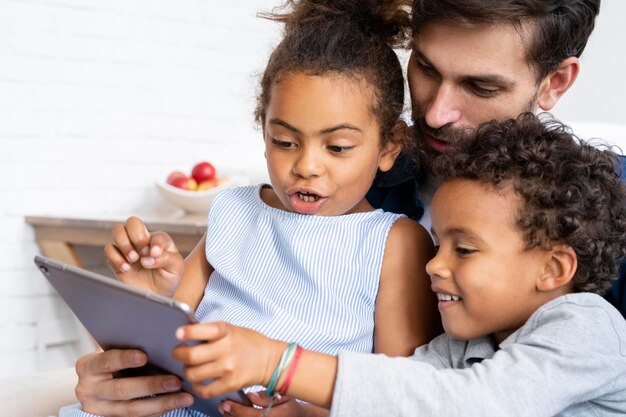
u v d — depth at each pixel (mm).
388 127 1172
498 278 981
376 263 1159
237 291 1205
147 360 984
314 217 1181
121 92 2650
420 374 883
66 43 2533
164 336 868
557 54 1133
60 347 2611
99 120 2613
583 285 1019
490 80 1100
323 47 1121
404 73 1275
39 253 2531
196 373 833
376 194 1343
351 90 1109
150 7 2682
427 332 1152
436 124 1135
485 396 861
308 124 1099
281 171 1137
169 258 1172
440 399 862
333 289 1150
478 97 1125
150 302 820
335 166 1118
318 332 1125
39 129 2506
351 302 1150
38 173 2514
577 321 925
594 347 909
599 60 2998
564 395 879
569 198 975
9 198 2467
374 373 875
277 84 1127
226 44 2857
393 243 1168
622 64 2943
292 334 1122
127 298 853
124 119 2664
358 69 1123
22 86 2467
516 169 987
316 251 1167
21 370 2527
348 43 1138
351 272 1156
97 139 2615
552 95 1214
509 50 1088
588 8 1149
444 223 1017
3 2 2418
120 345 1011
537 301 1006
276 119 1116
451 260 1014
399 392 868
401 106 1202
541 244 976
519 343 931
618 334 938
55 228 2461
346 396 866
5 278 2477
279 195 1174
